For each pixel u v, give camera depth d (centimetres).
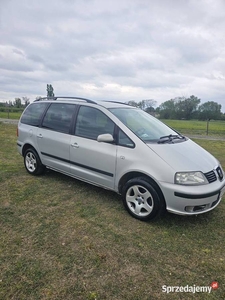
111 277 222
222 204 392
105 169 357
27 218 323
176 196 291
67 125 418
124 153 333
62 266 233
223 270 238
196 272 235
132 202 335
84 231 296
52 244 267
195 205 291
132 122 372
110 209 357
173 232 302
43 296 198
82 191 423
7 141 947
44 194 405
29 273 222
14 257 244
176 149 328
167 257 254
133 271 231
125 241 279
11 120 2231
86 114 397
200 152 354
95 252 257
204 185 297
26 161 513
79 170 396
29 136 487
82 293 203
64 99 452
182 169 296
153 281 220
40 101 495
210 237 294
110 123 361
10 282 211
